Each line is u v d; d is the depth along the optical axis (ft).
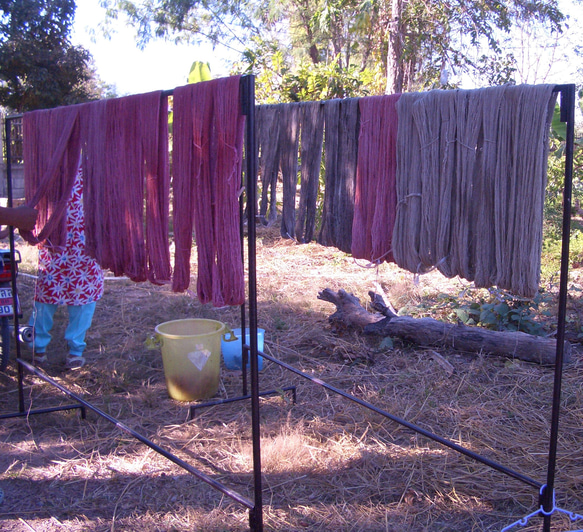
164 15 55.52
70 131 9.29
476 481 9.05
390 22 33.06
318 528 7.95
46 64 47.44
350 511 8.32
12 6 45.11
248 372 13.74
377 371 13.56
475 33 36.68
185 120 7.43
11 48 45.19
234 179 6.98
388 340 14.93
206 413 11.51
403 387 12.62
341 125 8.37
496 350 14.02
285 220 9.20
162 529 7.93
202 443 10.31
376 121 7.77
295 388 12.26
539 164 6.40
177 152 7.58
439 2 35.14
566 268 6.43
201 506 8.46
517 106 6.50
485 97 6.76
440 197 7.21
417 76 36.35
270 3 52.95
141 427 10.93
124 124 8.41
